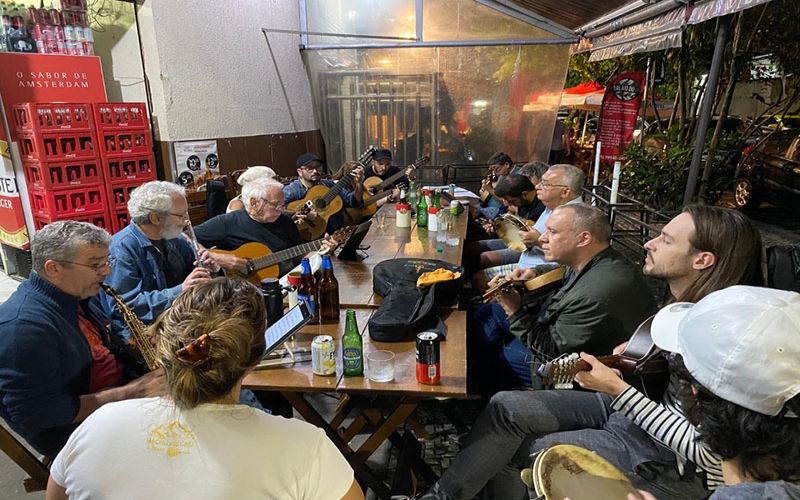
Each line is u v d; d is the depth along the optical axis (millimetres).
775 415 880
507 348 2482
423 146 6789
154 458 910
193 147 4793
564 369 1530
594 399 1797
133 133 4148
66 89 4016
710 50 5141
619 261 2059
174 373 935
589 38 5625
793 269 2156
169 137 4574
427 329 2059
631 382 1562
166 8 4438
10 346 1517
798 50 5059
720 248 1604
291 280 2248
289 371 1770
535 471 1343
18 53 3766
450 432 2562
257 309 1024
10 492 2193
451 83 6508
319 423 1874
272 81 6012
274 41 6000
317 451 1001
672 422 1396
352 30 6418
